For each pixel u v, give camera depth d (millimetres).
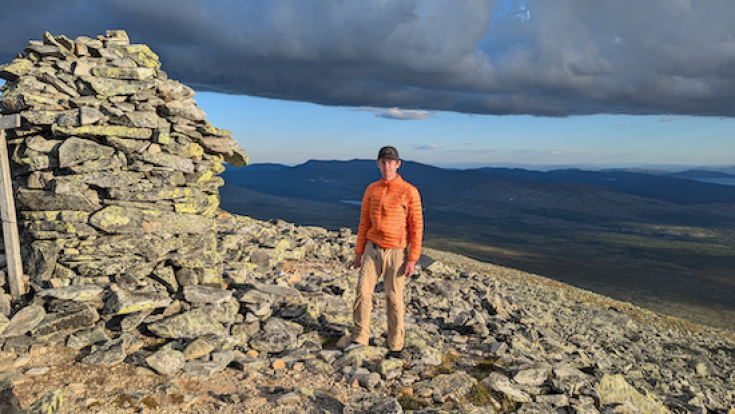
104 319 5898
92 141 6617
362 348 6082
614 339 13102
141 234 6773
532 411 4879
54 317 5383
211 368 4984
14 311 5887
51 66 7023
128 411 3920
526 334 8992
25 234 6574
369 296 6219
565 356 7770
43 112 6430
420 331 7867
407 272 5777
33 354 4875
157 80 7137
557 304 19312
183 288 6672
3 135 6195
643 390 6480
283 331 6512
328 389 4969
